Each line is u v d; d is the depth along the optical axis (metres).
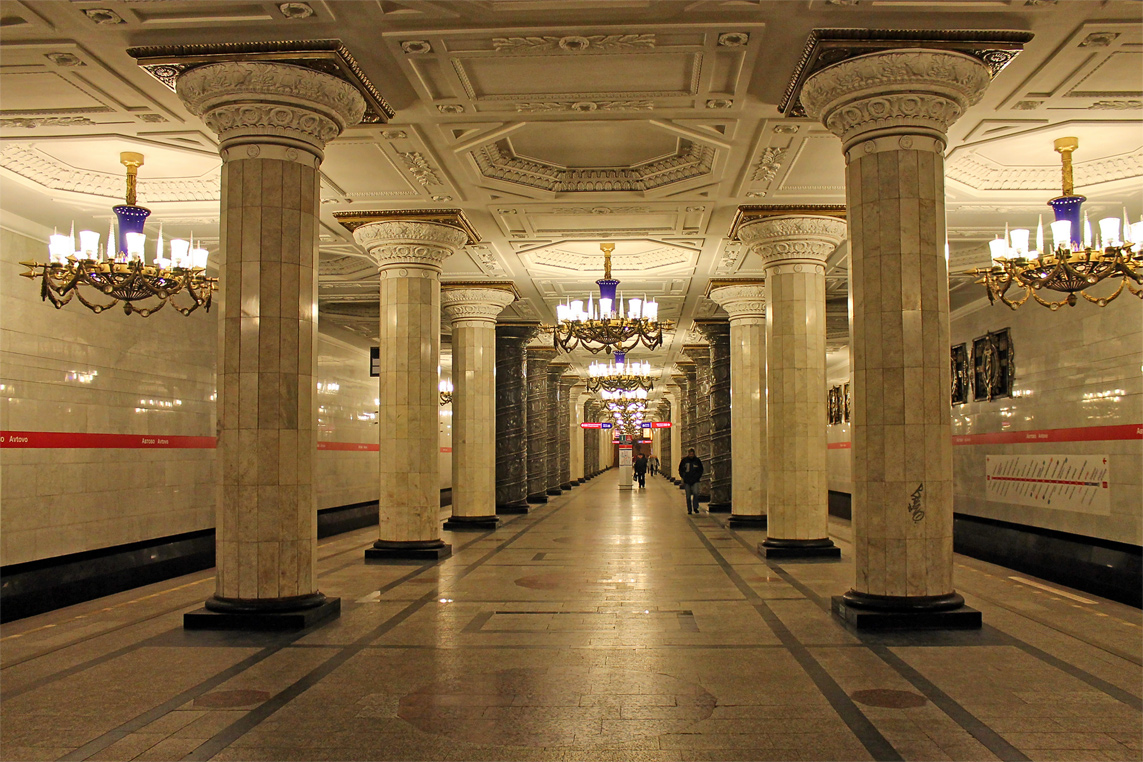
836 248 11.77
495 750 4.11
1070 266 7.41
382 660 5.85
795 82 6.72
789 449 11.42
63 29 5.82
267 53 6.24
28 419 9.06
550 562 11.07
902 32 6.05
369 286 15.21
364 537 16.02
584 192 9.95
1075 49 6.16
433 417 11.66
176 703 4.89
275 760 3.99
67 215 9.57
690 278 15.37
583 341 13.37
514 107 7.39
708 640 6.41
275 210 6.82
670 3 5.66
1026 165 8.93
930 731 4.34
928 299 6.67
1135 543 9.94
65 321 9.73
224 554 6.91
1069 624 6.95
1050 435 12.21
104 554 10.13
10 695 5.09
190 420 12.32
